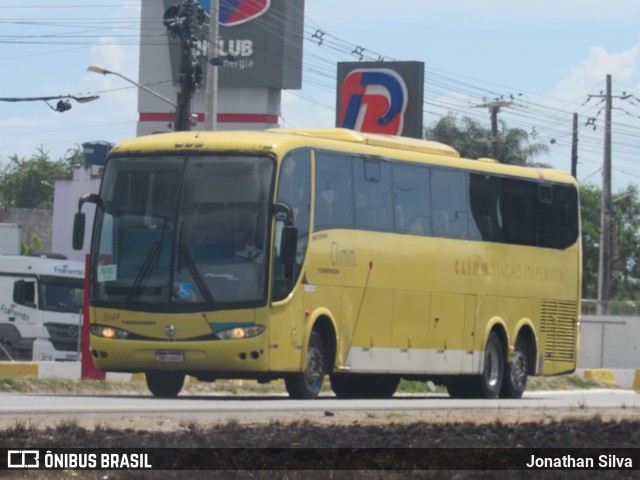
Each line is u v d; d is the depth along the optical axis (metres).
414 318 59.25
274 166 50.50
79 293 105.88
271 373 50.69
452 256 61.88
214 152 51.16
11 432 30.75
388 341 57.56
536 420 42.88
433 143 62.75
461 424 38.38
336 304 54.09
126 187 52.06
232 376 51.06
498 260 65.12
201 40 112.06
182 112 94.31
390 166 58.22
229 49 152.25
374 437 32.91
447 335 61.47
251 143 51.00
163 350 50.25
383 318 57.22
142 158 52.03
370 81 130.12
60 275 104.94
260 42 152.12
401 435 33.94
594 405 56.59
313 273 52.47
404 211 58.94
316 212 52.84
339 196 54.53
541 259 68.38
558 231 69.81
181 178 51.16
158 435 31.42
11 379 60.47
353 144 55.91
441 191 61.59
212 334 49.72
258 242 49.88
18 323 103.44
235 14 152.12
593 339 125.75
